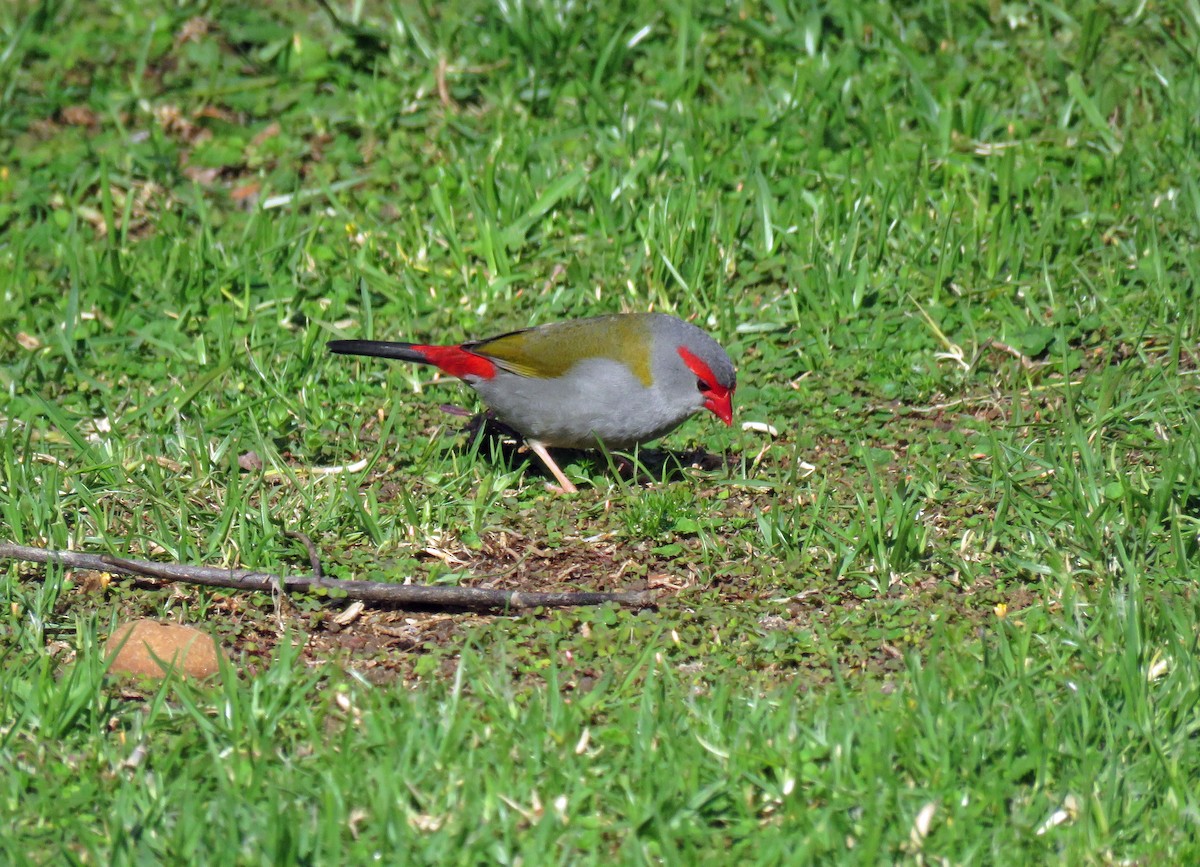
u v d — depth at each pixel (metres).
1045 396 11.55
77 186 14.82
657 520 9.96
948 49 16.14
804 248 13.38
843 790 7.06
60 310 13.07
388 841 6.80
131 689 8.20
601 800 7.15
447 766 7.32
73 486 10.31
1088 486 9.80
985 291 12.82
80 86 16.23
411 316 12.95
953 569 9.45
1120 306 12.44
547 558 9.84
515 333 10.94
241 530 9.71
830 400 11.76
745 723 7.61
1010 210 13.56
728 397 10.63
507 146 14.95
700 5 16.73
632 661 8.44
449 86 15.91
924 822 6.88
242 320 12.91
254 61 16.50
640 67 16.11
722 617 8.88
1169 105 15.01
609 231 13.86
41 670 8.13
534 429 10.89
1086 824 6.84
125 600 9.21
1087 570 9.17
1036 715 7.48
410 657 8.61
